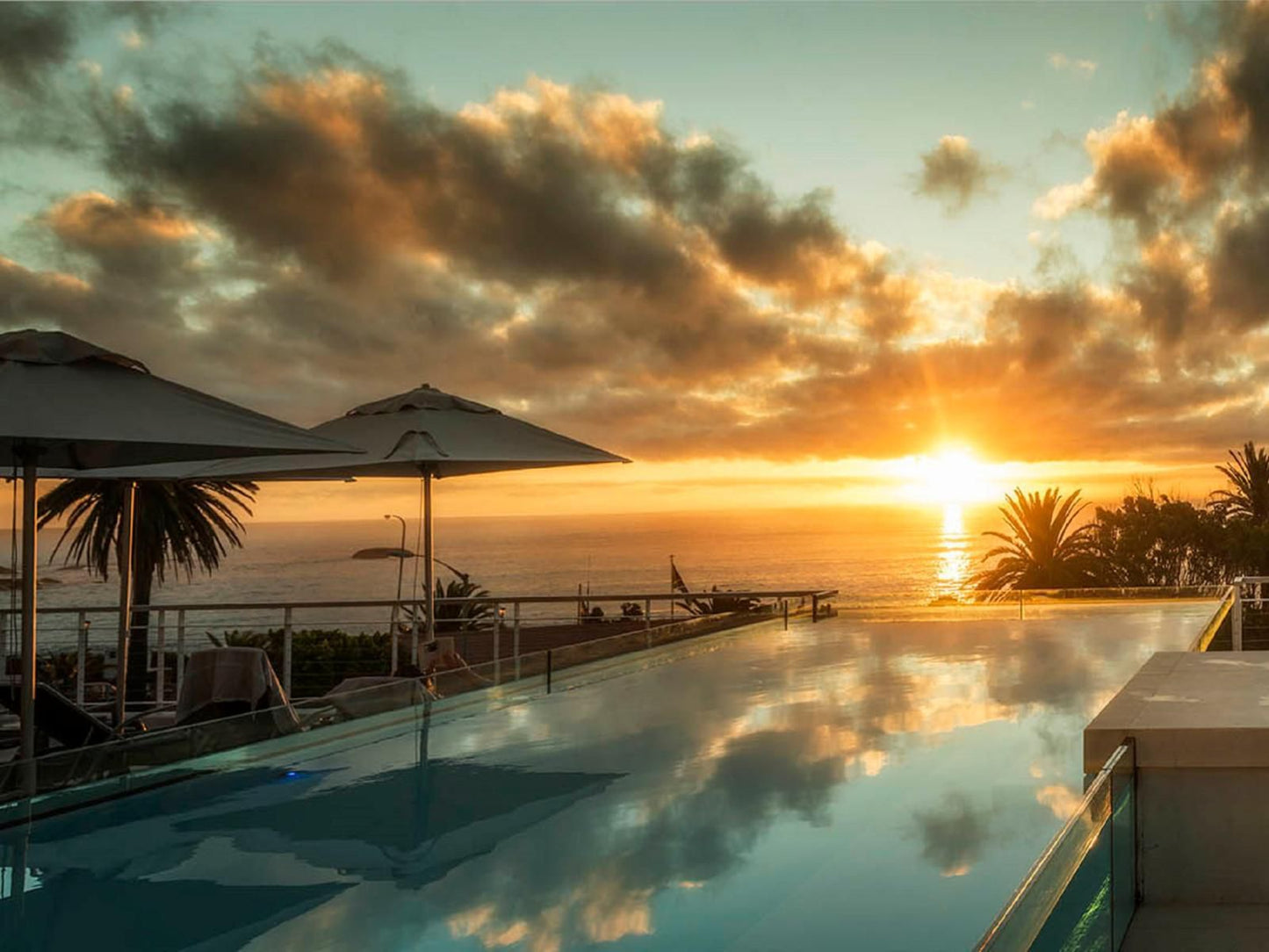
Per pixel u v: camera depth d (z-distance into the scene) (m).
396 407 8.88
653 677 9.11
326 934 3.47
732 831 4.50
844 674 8.89
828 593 14.00
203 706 7.12
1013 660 9.38
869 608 14.34
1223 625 11.61
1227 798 4.02
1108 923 3.27
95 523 17.48
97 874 4.11
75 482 17.03
